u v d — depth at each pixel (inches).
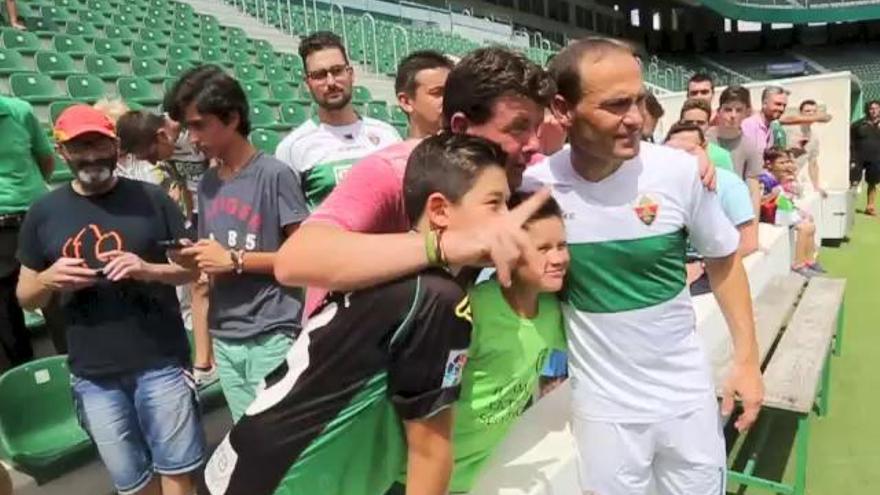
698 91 230.8
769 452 144.3
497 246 46.2
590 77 63.1
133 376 90.1
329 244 49.6
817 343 141.4
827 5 1311.5
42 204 88.7
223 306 97.8
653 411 71.2
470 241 46.7
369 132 119.0
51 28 388.5
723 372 117.2
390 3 821.2
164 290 92.2
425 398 47.8
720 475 74.7
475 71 54.6
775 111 274.4
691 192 69.3
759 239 198.7
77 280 85.1
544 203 55.5
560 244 61.3
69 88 294.5
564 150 70.9
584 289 70.3
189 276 91.5
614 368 71.4
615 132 63.9
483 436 61.1
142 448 93.7
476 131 55.6
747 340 77.4
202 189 100.8
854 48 1462.8
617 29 1572.3
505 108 54.3
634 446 72.4
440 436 48.6
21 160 129.7
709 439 73.3
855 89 463.5
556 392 91.0
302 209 97.6
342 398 49.0
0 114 127.8
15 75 279.7
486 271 61.0
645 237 67.8
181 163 140.6
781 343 142.5
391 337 47.4
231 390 99.9
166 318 92.4
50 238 88.0
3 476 92.0
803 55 1480.1
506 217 48.3
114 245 87.9
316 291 59.7
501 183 49.1
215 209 98.0
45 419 114.4
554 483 69.5
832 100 371.6
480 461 63.1
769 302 171.0
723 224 74.0
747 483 122.8
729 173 144.8
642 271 68.8
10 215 126.8
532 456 72.7
